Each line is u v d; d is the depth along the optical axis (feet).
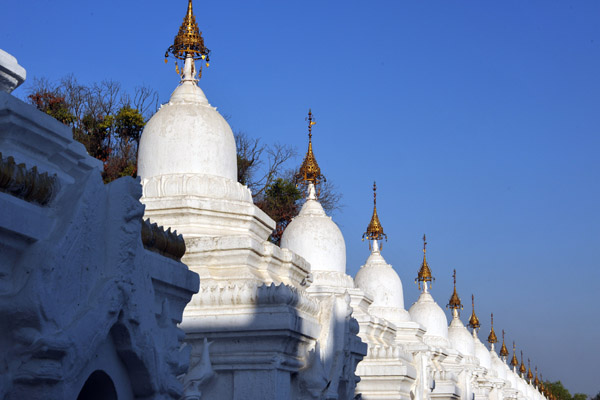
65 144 30.12
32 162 28.50
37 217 24.82
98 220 27.20
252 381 46.19
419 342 98.99
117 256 27.63
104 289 26.63
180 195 54.13
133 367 29.09
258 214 55.16
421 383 86.22
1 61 30.14
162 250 33.04
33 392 23.84
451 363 122.42
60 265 24.72
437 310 130.93
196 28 61.77
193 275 35.09
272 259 52.60
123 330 27.96
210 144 57.16
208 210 53.26
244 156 136.26
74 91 130.41
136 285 28.78
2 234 23.66
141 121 117.29
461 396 119.75
